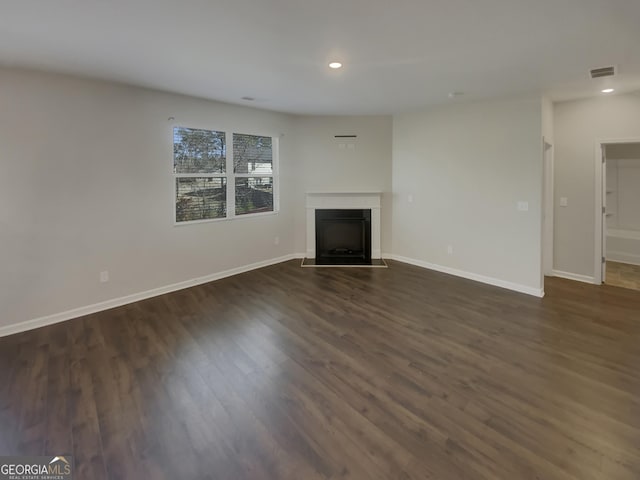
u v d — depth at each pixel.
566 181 4.94
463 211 5.11
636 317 3.69
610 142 4.49
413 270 5.56
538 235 4.34
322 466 1.79
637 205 6.11
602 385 2.49
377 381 2.55
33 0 2.08
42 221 3.50
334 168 6.11
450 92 4.25
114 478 1.72
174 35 2.60
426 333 3.34
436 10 2.21
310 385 2.51
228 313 3.86
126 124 4.02
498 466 1.78
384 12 2.25
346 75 3.60
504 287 4.71
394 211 6.14
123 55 3.01
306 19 2.35
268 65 3.27
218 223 5.11
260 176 5.71
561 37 2.62
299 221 6.25
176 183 4.62
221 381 2.56
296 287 4.76
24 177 3.38
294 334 3.33
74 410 2.23
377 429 2.06
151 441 1.97
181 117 4.51
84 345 3.12
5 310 3.34
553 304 4.09
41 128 3.44
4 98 3.23
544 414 2.18
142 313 3.86
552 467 1.77
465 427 2.07
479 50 2.89
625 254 6.06
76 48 2.84
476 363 2.80
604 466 1.78
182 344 3.13
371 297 4.36
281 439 1.98
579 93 4.31
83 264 3.80
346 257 6.25
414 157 5.71
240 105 5.12
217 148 5.05
